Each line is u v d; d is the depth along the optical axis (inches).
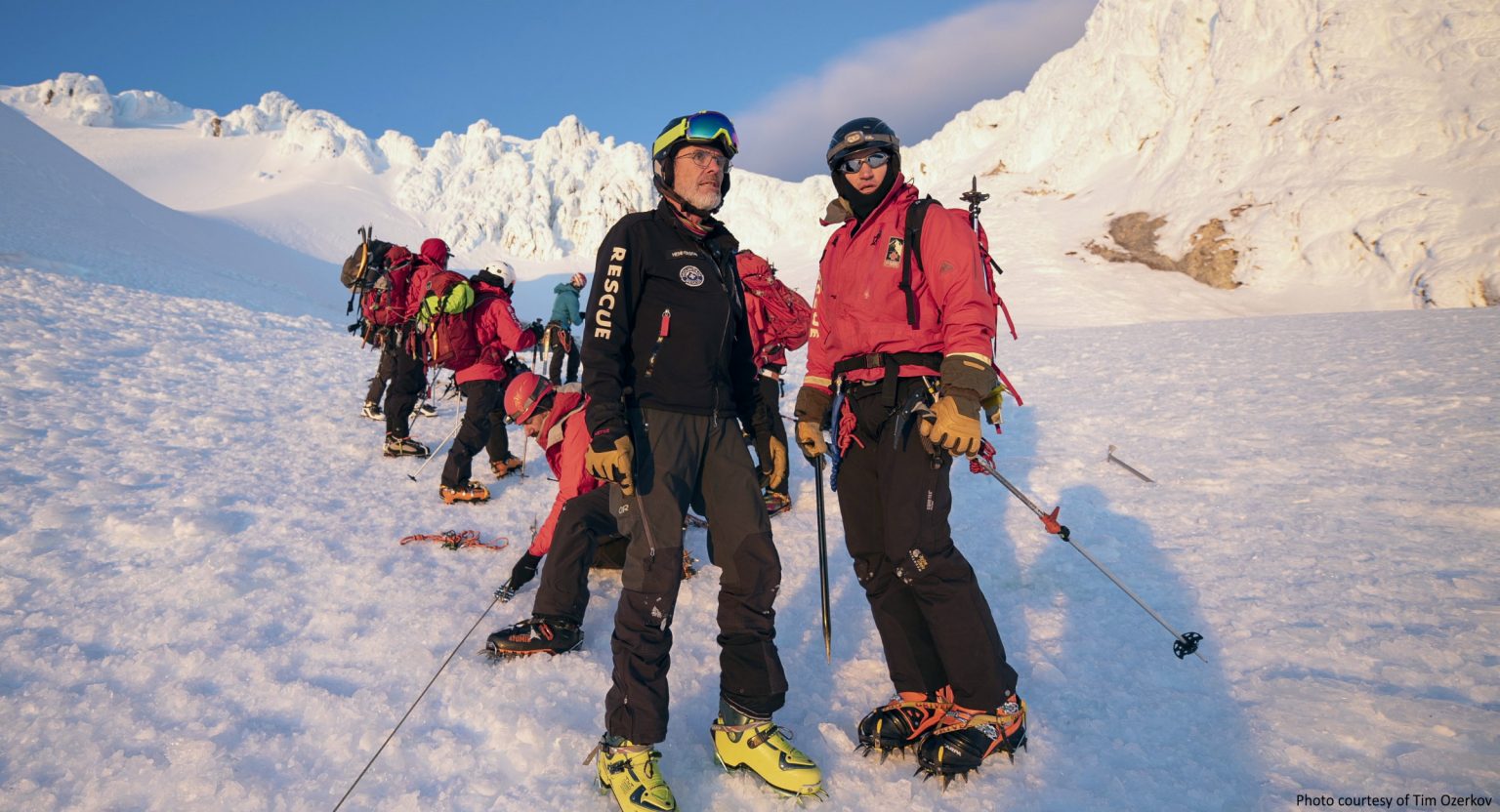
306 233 3988.7
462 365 189.9
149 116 5816.9
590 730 94.0
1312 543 141.9
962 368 77.3
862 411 88.0
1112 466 207.8
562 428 136.9
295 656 109.5
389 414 230.5
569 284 418.9
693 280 83.7
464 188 4874.5
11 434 210.5
